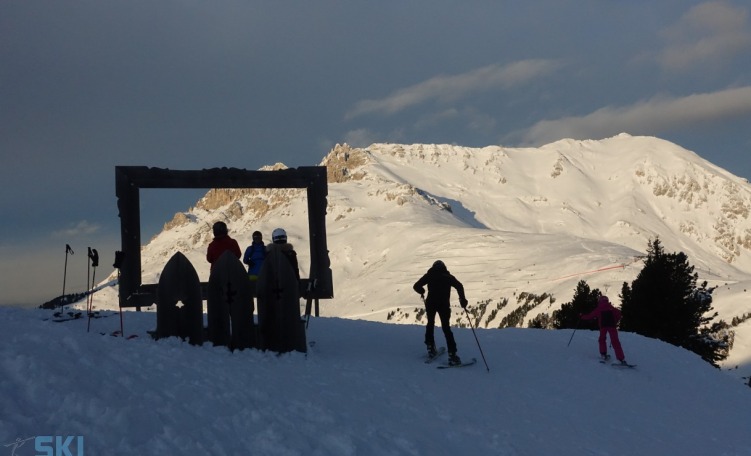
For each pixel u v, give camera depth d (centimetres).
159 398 650
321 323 1688
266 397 774
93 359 714
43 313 1327
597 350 1641
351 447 659
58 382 592
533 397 1124
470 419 923
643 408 1201
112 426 541
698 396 1383
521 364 1357
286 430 660
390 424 804
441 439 803
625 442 973
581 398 1178
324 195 1759
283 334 1164
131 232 1612
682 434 1081
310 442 650
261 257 1261
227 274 1132
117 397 613
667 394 1348
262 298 1162
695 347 3953
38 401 551
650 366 1558
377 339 1492
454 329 1809
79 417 541
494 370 1272
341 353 1272
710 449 1022
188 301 1114
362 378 1040
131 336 1100
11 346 667
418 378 1117
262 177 1719
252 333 1138
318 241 1758
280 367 1016
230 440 605
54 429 505
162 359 834
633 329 3975
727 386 1538
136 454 506
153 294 1596
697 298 4019
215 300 1127
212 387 749
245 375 870
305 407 767
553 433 942
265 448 607
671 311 3872
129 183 1627
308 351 1216
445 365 1243
